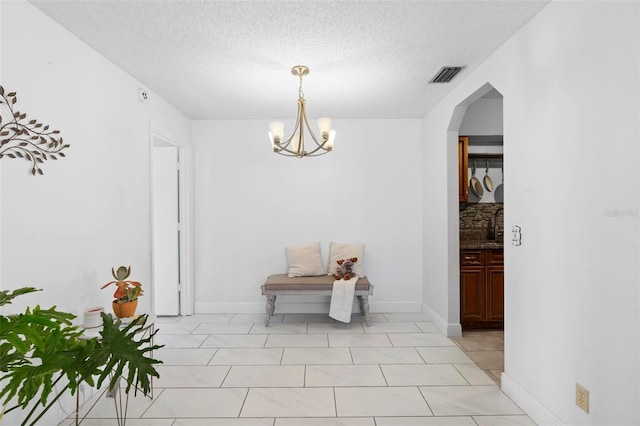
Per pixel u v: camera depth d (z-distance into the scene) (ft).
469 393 7.86
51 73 6.77
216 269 14.30
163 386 8.21
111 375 8.36
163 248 13.80
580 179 5.62
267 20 6.94
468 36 7.59
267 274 14.32
